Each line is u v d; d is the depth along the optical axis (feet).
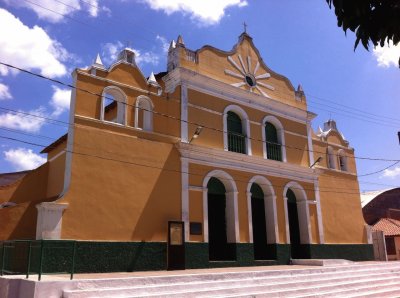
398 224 98.78
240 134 65.16
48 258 40.86
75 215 44.45
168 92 57.52
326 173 78.13
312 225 71.92
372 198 107.04
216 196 61.72
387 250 96.99
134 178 50.42
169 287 36.14
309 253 69.67
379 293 49.90
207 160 58.95
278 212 66.54
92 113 48.93
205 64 63.05
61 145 57.00
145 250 49.14
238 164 62.80
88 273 43.50
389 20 13.11
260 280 43.27
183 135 57.11
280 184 68.44
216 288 38.52
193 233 54.65
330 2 13.60
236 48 68.44
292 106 74.08
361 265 61.57
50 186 53.47
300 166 71.72
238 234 59.67
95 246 45.03
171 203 53.31
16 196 54.34
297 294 42.86
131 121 52.42
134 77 54.29
